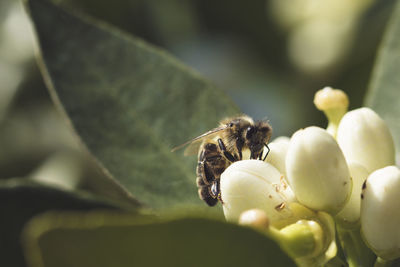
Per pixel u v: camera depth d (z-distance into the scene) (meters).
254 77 0.30
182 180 0.20
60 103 0.20
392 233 0.17
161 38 0.28
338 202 0.18
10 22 0.31
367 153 0.19
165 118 0.21
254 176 0.18
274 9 0.29
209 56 0.30
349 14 0.30
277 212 0.18
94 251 0.15
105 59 0.21
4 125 0.31
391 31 0.21
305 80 0.28
